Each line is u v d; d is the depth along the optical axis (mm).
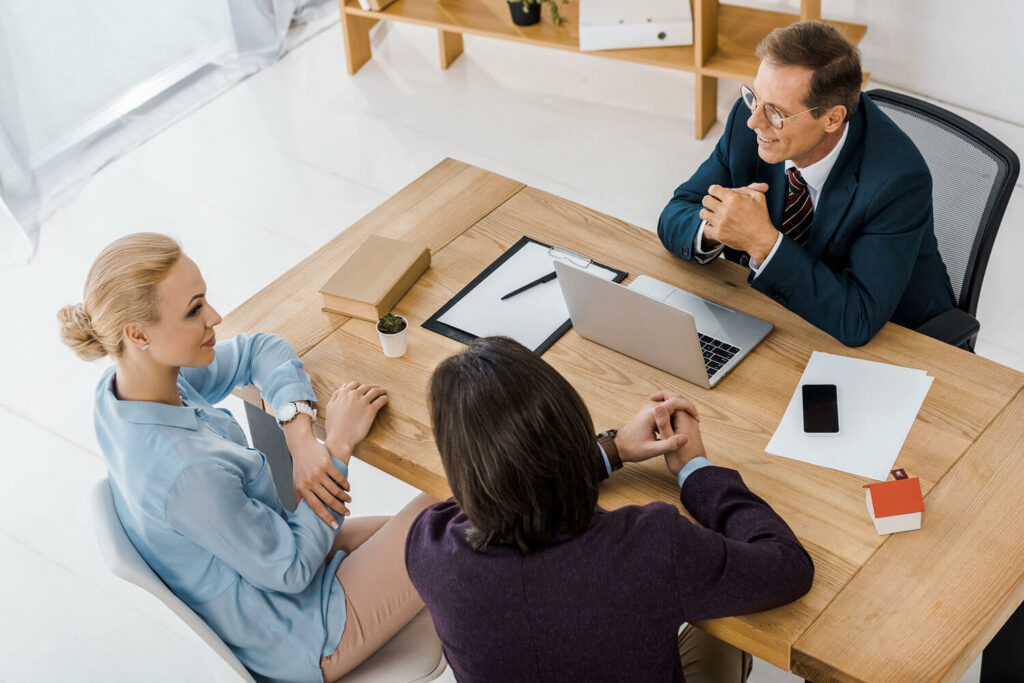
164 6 4254
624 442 1724
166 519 1688
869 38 4059
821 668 1469
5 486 2939
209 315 1755
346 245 2311
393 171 3896
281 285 2236
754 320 2016
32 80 3910
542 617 1336
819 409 1818
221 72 4508
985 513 1625
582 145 3924
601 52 3820
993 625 1515
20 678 2488
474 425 1299
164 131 4246
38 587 2684
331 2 4840
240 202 3838
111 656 2518
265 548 1737
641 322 1862
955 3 3785
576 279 1894
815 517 1654
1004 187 2127
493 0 4211
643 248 2219
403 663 1855
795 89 1894
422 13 4156
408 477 1882
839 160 2014
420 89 4320
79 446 3041
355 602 1851
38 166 3994
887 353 1928
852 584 1549
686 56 3721
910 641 1466
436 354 2027
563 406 1312
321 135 4125
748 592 1404
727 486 1599
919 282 2162
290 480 2336
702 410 1854
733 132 2199
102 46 4098
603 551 1330
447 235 2299
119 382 1756
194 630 1653
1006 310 3113
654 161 3805
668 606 1349
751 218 1938
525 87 4270
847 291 1942
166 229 3744
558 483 1308
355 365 2031
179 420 1735
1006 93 3867
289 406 1924
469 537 1379
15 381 3262
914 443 1751
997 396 1820
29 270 3668
